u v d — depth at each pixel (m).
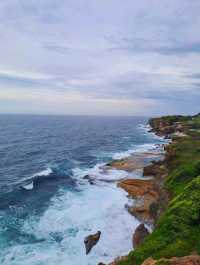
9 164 55.16
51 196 34.72
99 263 19.09
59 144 87.88
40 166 54.28
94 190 36.53
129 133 129.75
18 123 186.62
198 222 17.50
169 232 17.00
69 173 47.69
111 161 56.44
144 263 13.87
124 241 23.00
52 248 21.95
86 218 27.41
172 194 27.25
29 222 26.84
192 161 36.16
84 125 195.62
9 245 22.31
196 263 12.14
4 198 34.19
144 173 42.72
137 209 28.47
